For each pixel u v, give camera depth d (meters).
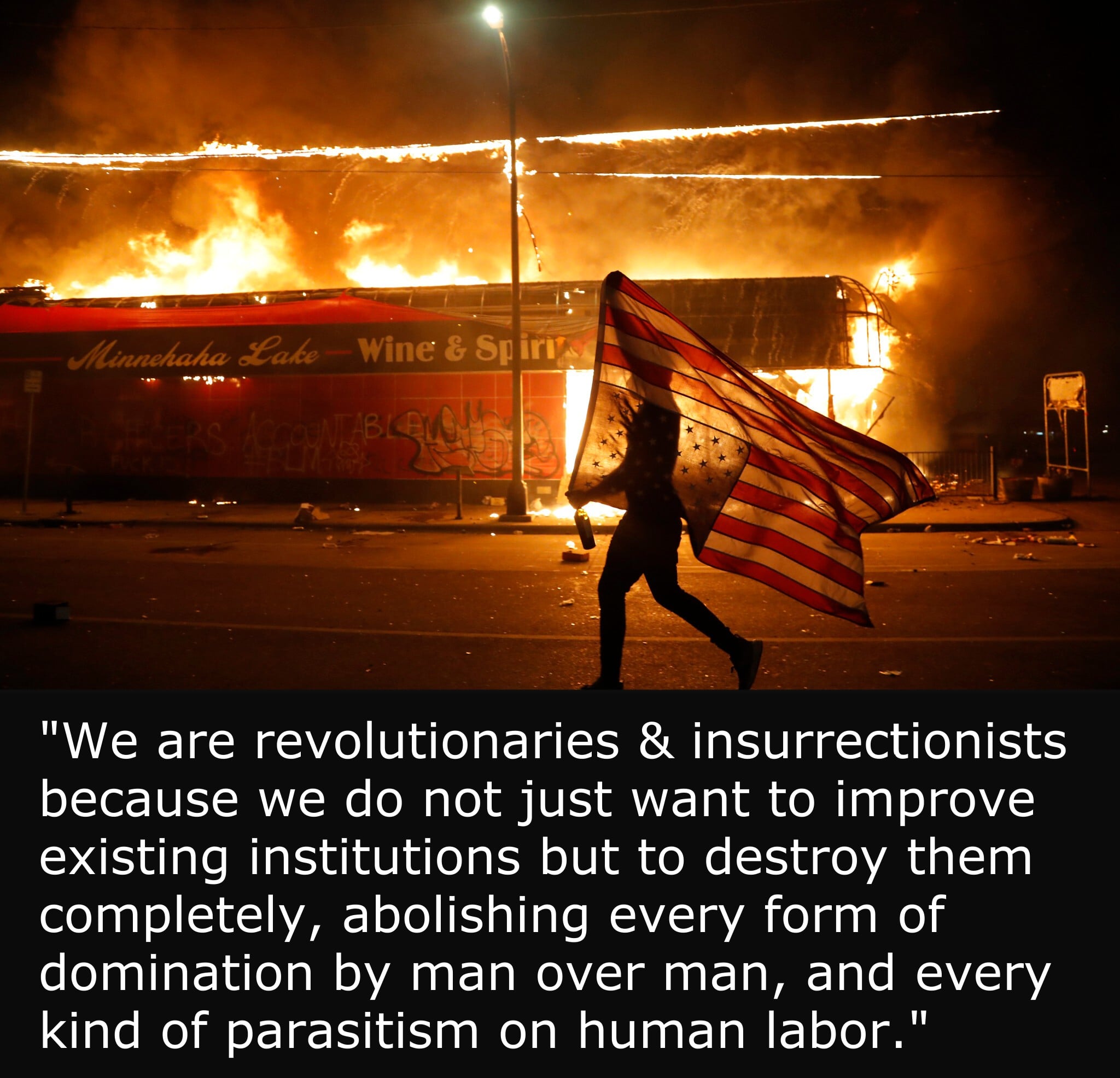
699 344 4.98
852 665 6.63
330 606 9.32
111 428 24.52
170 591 10.34
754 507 5.07
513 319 18.28
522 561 13.00
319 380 23.33
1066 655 6.91
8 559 13.28
